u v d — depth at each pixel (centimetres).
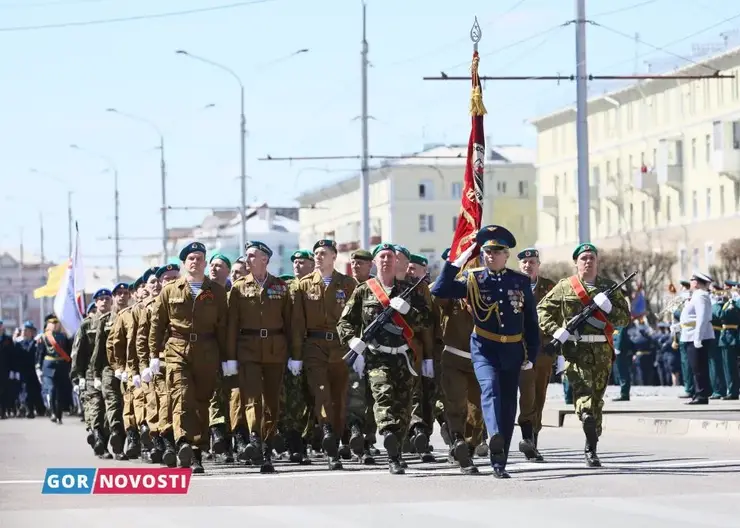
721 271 7425
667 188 9138
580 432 2556
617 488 1550
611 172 9838
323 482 1683
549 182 10925
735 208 8412
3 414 4141
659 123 9206
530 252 1961
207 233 16612
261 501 1516
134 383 2027
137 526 1337
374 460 1955
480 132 2047
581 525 1283
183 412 1858
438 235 12850
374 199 13188
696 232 8812
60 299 3669
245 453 1834
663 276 8275
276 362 1878
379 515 1379
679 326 3309
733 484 1580
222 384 1975
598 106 10000
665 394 3653
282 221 16375
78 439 2800
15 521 1386
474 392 1789
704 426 2377
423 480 1672
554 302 1798
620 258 8344
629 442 2255
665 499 1452
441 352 1848
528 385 1873
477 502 1457
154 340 1895
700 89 8712
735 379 3212
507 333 1659
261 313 1872
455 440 1744
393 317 1741
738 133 8300
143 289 2227
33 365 4112
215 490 1628
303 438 2009
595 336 1780
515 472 1739
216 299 1875
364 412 2005
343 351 1903
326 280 1909
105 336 2234
